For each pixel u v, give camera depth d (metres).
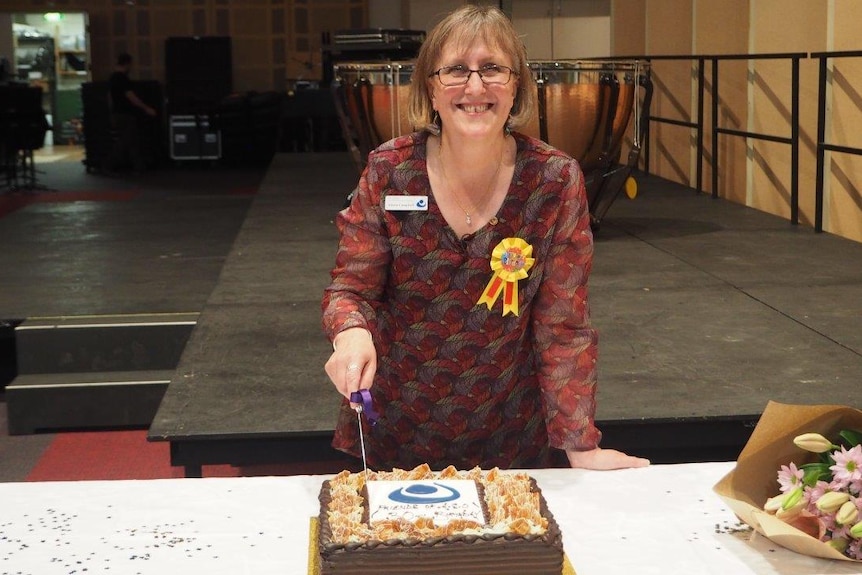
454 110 1.80
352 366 1.76
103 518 1.69
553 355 2.00
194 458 3.00
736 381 3.34
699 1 8.40
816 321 4.09
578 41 12.65
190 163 15.13
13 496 1.78
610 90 5.72
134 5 15.98
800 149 6.68
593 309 4.35
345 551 1.36
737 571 1.52
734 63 7.70
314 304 4.51
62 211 8.93
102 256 6.43
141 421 4.48
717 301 4.45
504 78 1.79
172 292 5.28
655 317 4.19
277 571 1.51
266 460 3.02
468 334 1.97
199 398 3.26
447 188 1.89
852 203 6.05
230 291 4.78
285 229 6.54
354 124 6.04
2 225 7.93
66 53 15.98
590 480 1.85
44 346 4.61
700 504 1.75
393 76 5.81
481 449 2.11
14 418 4.43
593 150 5.86
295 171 10.10
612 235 6.20
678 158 9.06
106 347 4.63
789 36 6.77
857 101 5.93
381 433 2.11
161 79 16.12
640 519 1.69
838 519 1.50
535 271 1.93
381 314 2.03
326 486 1.58
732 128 7.82
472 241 1.90
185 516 1.70
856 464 1.50
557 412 1.98
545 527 1.40
